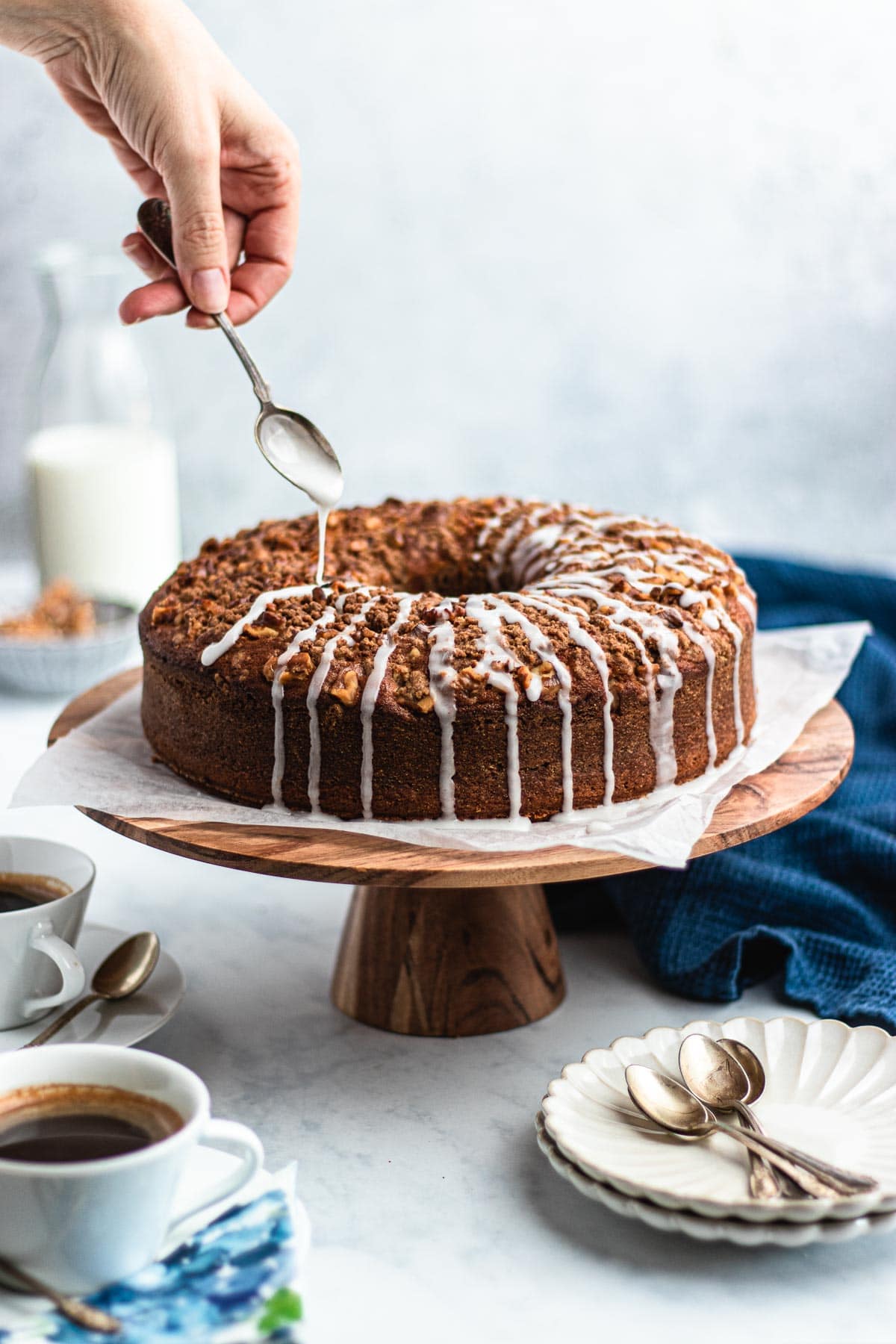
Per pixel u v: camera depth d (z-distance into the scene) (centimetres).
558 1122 77
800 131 180
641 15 174
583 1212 78
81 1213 68
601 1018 91
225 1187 72
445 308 183
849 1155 77
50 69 104
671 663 89
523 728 87
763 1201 73
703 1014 91
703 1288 74
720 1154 77
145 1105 72
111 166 171
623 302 186
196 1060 87
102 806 88
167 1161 69
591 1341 72
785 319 188
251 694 88
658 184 181
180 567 100
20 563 184
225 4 166
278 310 180
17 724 126
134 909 101
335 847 84
